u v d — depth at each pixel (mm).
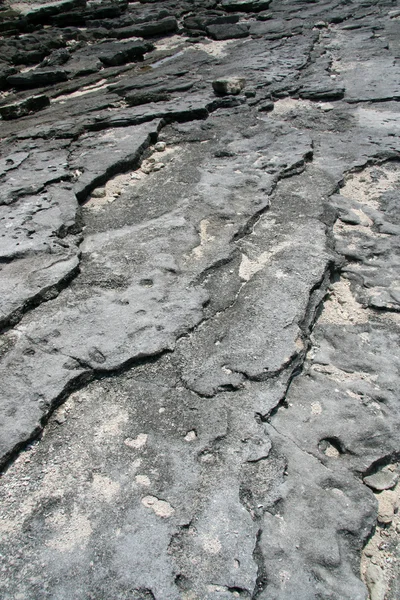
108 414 2516
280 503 2145
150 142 5445
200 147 5316
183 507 2100
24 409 2479
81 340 2863
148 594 1838
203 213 4047
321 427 2482
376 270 3559
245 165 4781
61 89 7766
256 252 3625
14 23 11664
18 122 6418
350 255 3697
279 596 1851
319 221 3955
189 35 10672
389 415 2547
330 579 1915
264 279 3340
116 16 12211
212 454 2312
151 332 2902
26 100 6785
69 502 2139
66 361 2730
